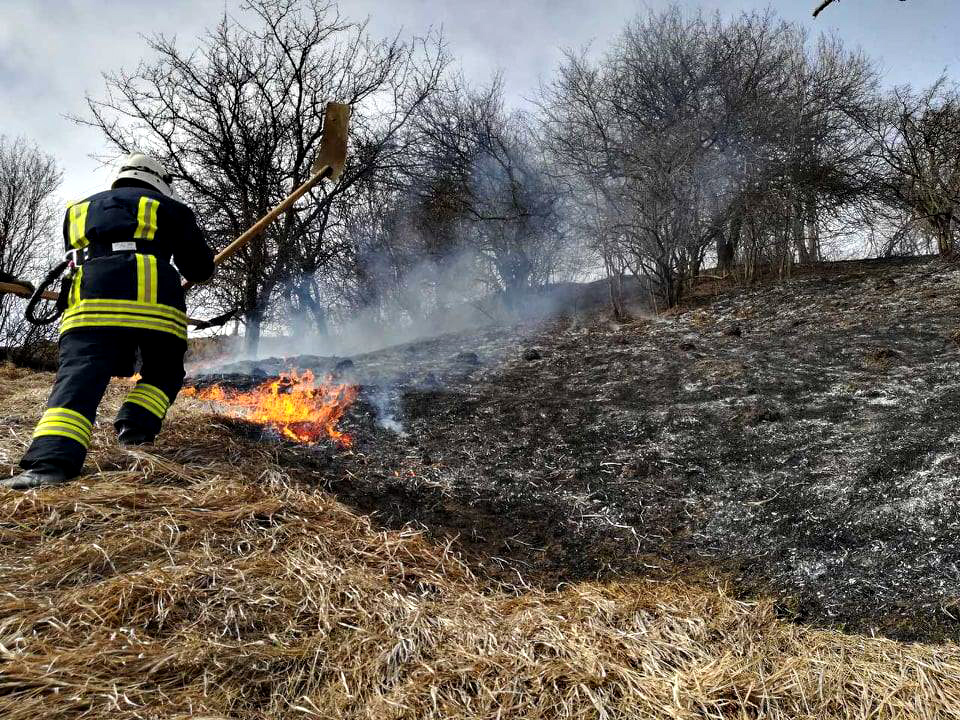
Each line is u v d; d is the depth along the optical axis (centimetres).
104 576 257
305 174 1515
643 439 466
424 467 429
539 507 384
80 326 325
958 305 746
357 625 243
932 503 327
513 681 216
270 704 207
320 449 441
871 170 1209
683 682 219
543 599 281
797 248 1133
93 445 365
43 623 224
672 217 995
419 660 227
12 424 421
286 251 1447
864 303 822
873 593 280
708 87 1209
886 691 217
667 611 265
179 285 350
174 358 353
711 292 1048
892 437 407
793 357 622
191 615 238
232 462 374
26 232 1588
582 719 204
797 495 364
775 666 229
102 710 192
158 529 284
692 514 368
